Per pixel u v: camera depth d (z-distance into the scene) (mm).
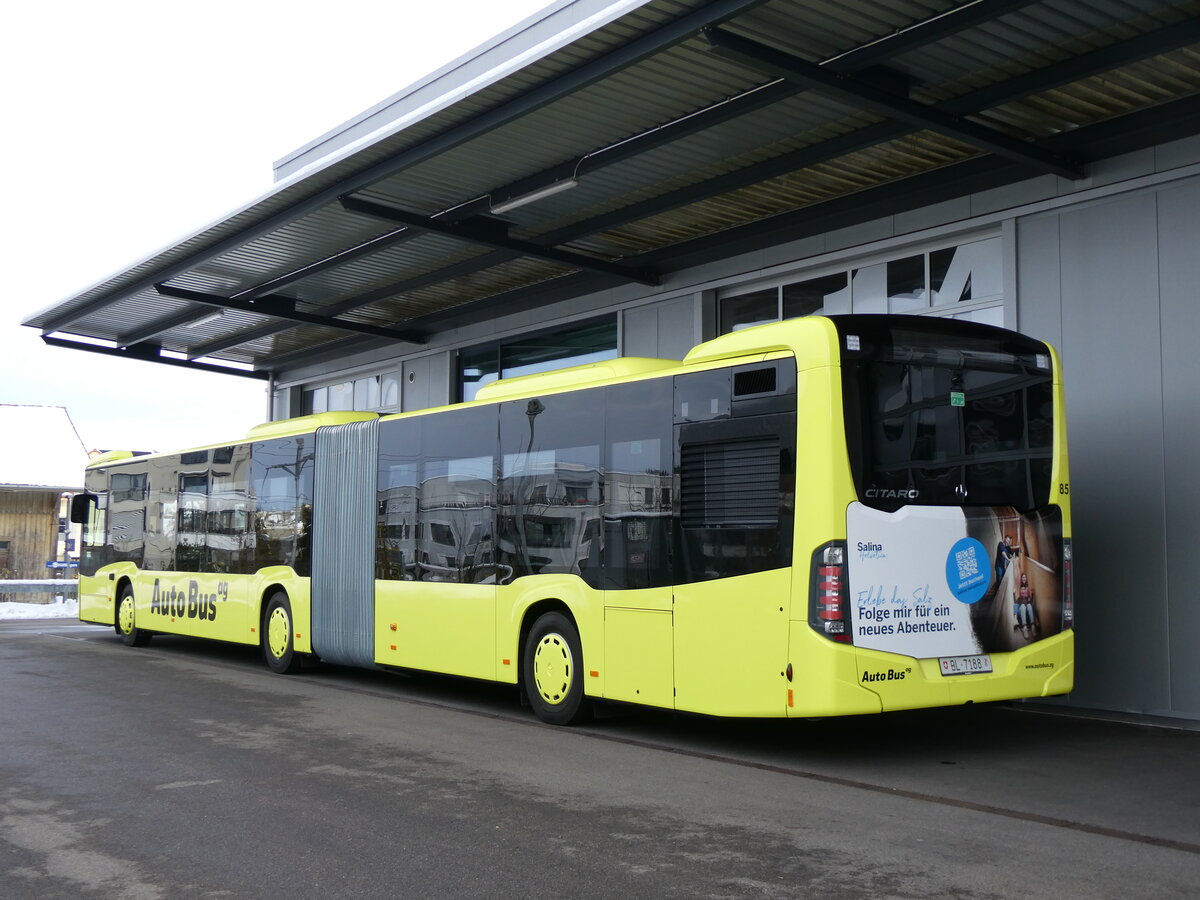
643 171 12047
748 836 5891
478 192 12688
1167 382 9992
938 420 7938
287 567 13883
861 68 9023
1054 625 8359
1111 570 10281
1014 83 9461
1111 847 5676
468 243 14766
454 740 8930
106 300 17312
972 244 11805
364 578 12516
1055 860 5434
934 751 8445
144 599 17344
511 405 10531
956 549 7898
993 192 11375
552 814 6387
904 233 12219
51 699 11281
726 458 8195
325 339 21469
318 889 5031
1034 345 8500
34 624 23547
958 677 7840
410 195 12773
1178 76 9383
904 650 7605
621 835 5910
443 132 10773
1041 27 8633
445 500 11336
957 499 7957
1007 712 10344
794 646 7535
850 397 7586
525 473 10273
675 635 8484
